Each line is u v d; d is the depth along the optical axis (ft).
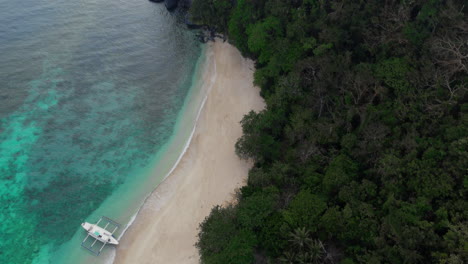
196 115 179.42
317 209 111.65
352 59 164.96
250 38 182.91
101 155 159.33
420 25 148.25
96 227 128.57
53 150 160.76
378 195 114.73
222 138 161.89
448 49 132.16
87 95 189.57
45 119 174.50
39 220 135.23
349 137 129.18
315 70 159.43
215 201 137.08
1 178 148.46
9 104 180.14
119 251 124.77
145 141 166.40
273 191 122.31
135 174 151.84
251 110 164.55
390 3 163.02
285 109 155.22
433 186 105.70
